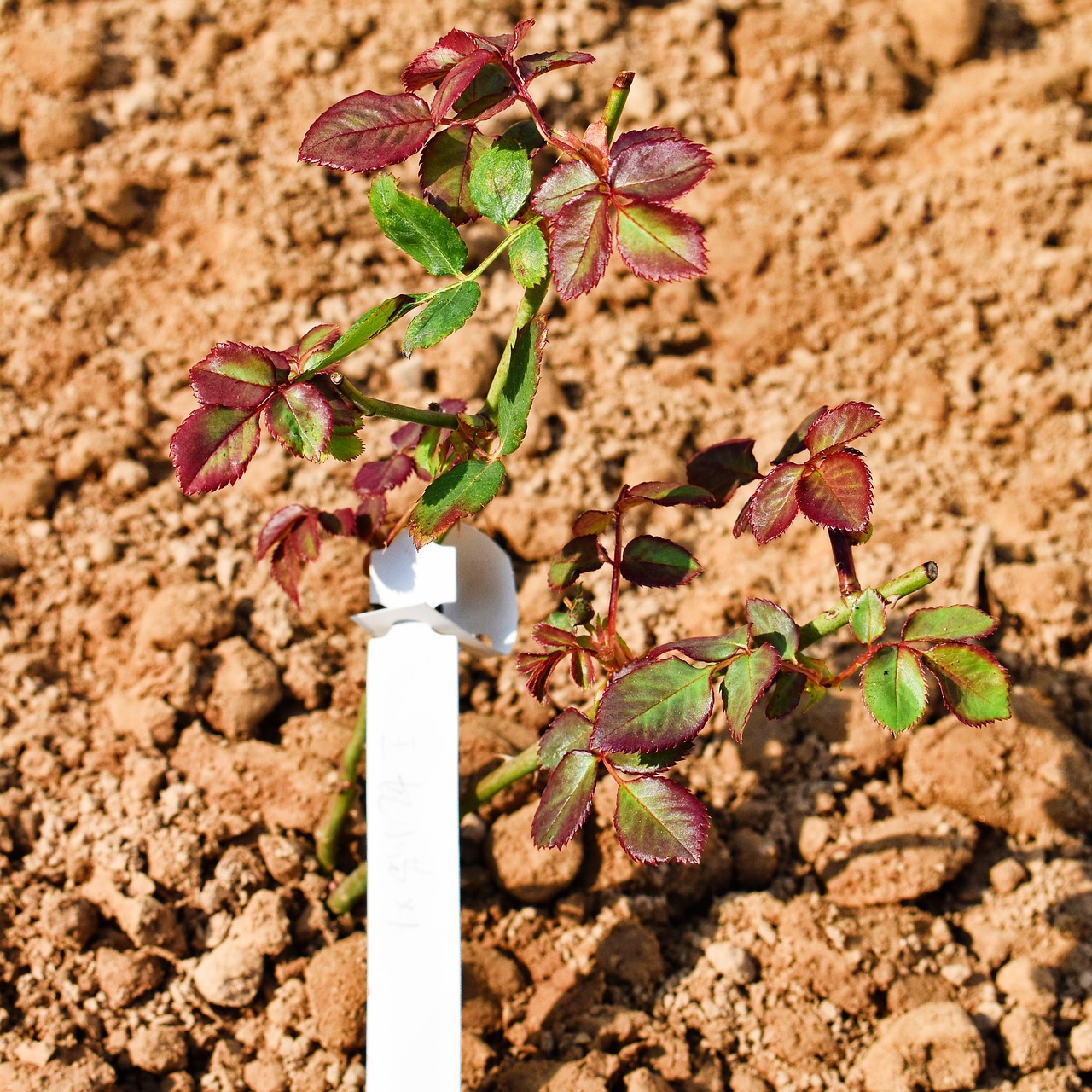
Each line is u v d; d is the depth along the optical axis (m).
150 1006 0.81
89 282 0.95
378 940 0.75
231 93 1.04
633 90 1.05
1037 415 0.93
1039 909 0.83
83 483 0.90
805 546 0.89
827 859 0.84
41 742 0.85
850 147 1.05
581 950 0.82
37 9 1.07
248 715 0.85
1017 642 0.88
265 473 0.90
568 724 0.74
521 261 0.71
